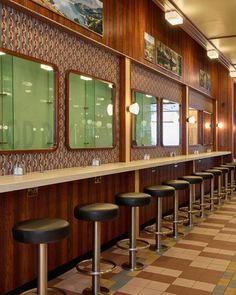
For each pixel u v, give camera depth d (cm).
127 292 311
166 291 313
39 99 374
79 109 421
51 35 363
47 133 373
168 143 666
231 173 871
